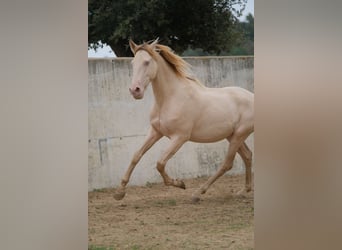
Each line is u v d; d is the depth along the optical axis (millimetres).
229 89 10914
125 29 14586
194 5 15203
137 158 10781
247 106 10938
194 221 10375
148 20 14945
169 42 15086
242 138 10938
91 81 11633
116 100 11789
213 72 12289
